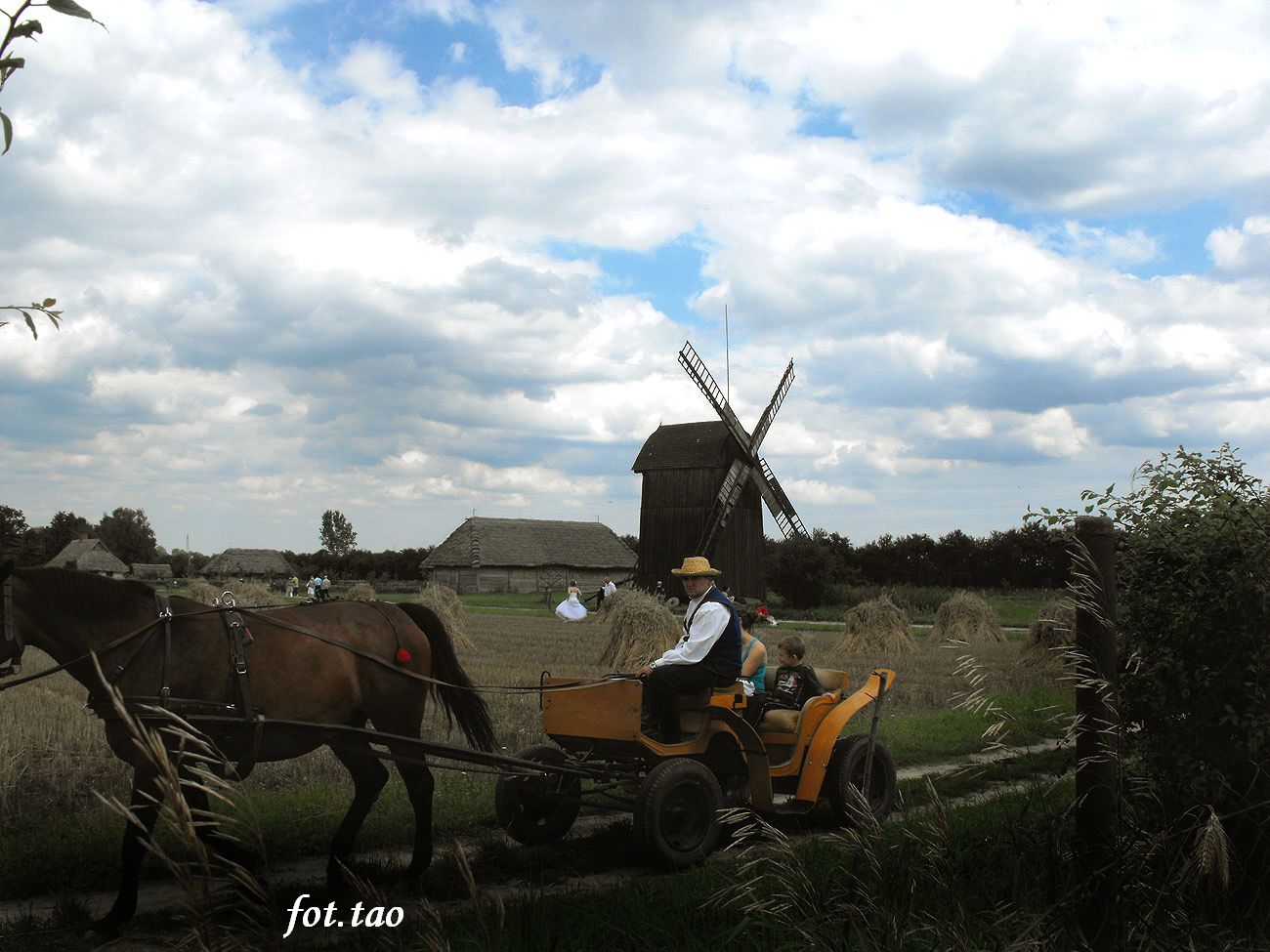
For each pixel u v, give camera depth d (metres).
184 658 6.42
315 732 6.81
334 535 134.50
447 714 7.90
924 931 5.01
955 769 9.92
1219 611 5.59
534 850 7.64
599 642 26.91
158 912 6.07
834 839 6.95
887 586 49.34
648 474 50.69
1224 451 5.94
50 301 2.60
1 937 5.64
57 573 6.28
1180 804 5.53
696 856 7.36
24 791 8.81
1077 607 5.48
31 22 2.17
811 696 9.20
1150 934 4.95
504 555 71.44
